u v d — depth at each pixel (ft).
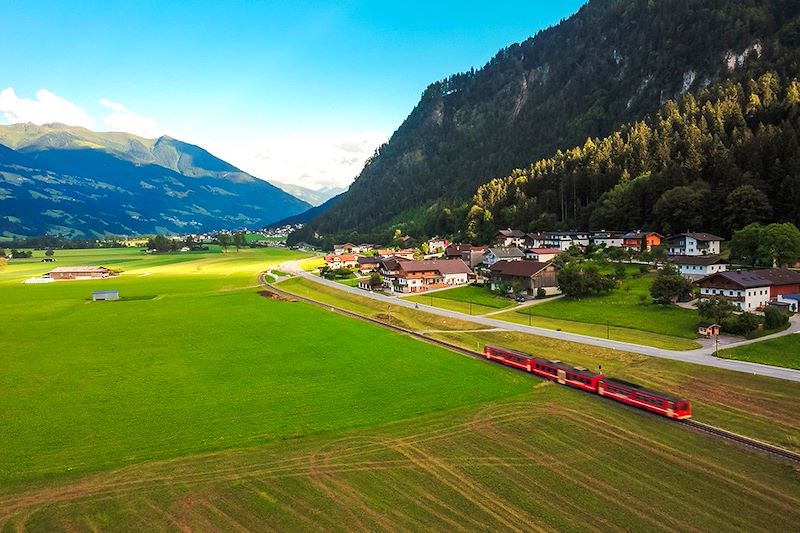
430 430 177.78
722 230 502.38
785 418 180.55
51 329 350.64
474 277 538.88
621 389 201.36
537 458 156.35
